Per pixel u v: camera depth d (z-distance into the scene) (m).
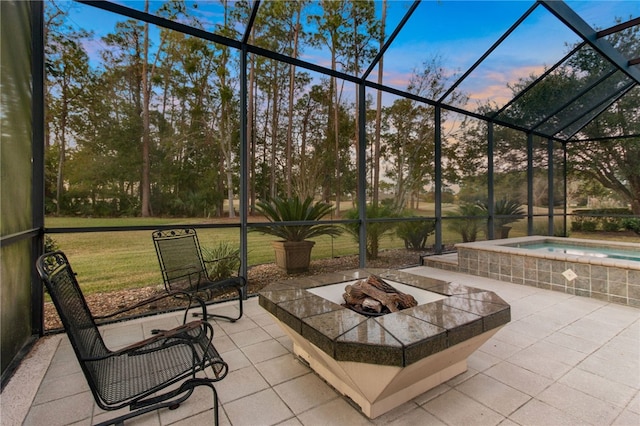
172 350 1.81
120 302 3.62
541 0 4.17
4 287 2.15
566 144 8.70
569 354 2.30
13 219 2.29
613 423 1.57
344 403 1.76
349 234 5.10
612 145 7.98
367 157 5.41
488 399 1.78
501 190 7.09
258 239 4.41
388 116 5.59
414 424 1.58
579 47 5.11
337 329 1.60
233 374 2.09
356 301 2.19
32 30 2.75
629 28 4.90
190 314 3.27
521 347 2.41
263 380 2.01
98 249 3.71
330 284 2.50
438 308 1.87
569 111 6.92
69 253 3.57
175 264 3.17
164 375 1.54
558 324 2.87
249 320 3.08
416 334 1.51
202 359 1.61
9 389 1.93
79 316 1.67
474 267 4.93
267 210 4.45
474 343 1.84
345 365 1.51
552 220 8.14
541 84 5.89
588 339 2.55
